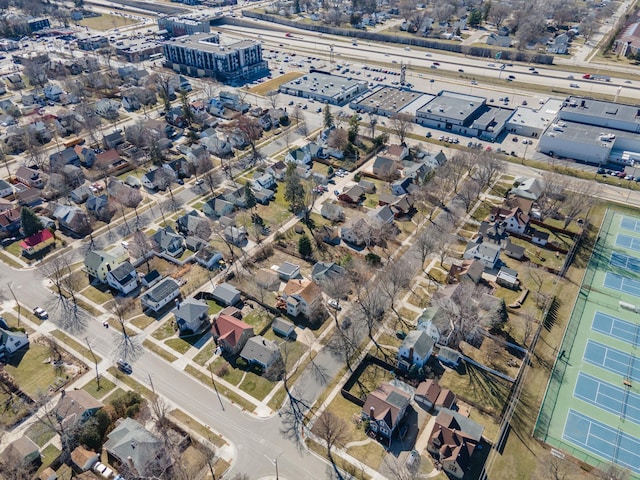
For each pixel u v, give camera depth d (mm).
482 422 92188
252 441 89500
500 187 168000
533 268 131250
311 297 116750
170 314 118875
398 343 109938
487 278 128125
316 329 113875
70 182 169500
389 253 138000
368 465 85250
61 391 98750
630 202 158375
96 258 127375
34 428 92375
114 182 168000
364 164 184625
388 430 88188
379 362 104938
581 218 150375
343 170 179750
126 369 103938
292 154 184000
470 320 108938
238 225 149500
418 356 101250
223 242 142750
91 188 165000
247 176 176375
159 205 161125
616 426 93188
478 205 158875
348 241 143125
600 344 110125
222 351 108250
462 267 128625
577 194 149500
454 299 114750
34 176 172000
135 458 82562
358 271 128875
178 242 140000
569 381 101562
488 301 115875
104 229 150000
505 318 112312
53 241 144375
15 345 108688
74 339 111875
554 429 92312
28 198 159750
